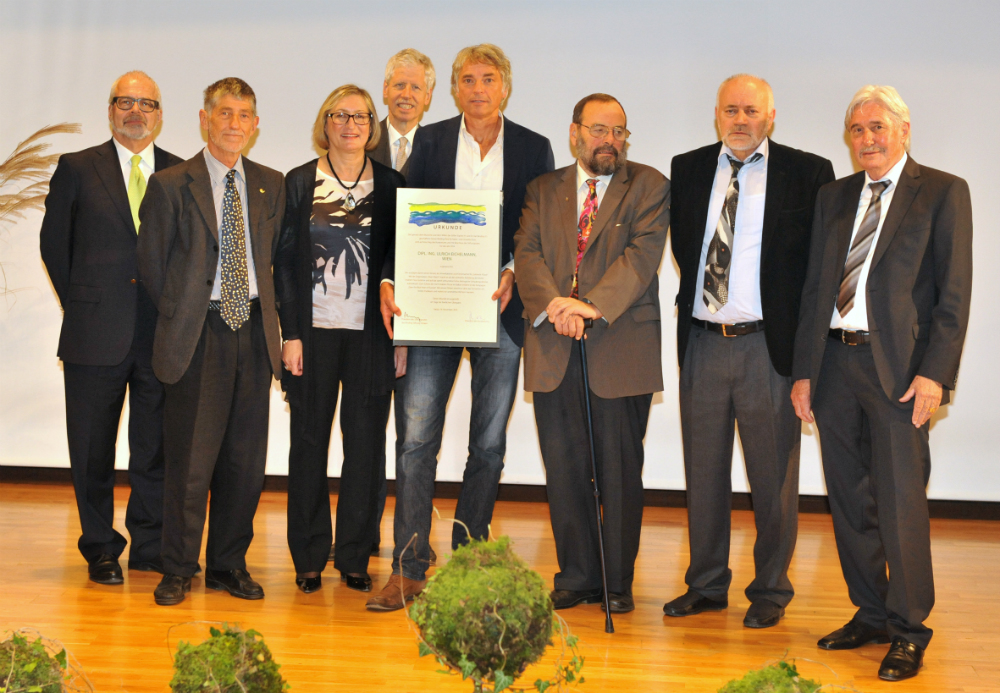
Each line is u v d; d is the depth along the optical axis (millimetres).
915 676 2533
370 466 3168
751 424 2961
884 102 2650
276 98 4988
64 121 5051
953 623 3014
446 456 4977
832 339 2773
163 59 5008
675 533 4270
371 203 3119
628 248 2969
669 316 4883
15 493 4746
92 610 2908
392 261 3127
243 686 1319
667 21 4824
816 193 2910
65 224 3270
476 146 3291
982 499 4762
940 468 4797
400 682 2385
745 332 2916
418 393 3164
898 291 2619
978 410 4754
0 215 5023
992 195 4691
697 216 2984
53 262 3273
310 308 3080
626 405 3029
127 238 3279
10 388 5070
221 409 3104
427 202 3061
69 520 4156
